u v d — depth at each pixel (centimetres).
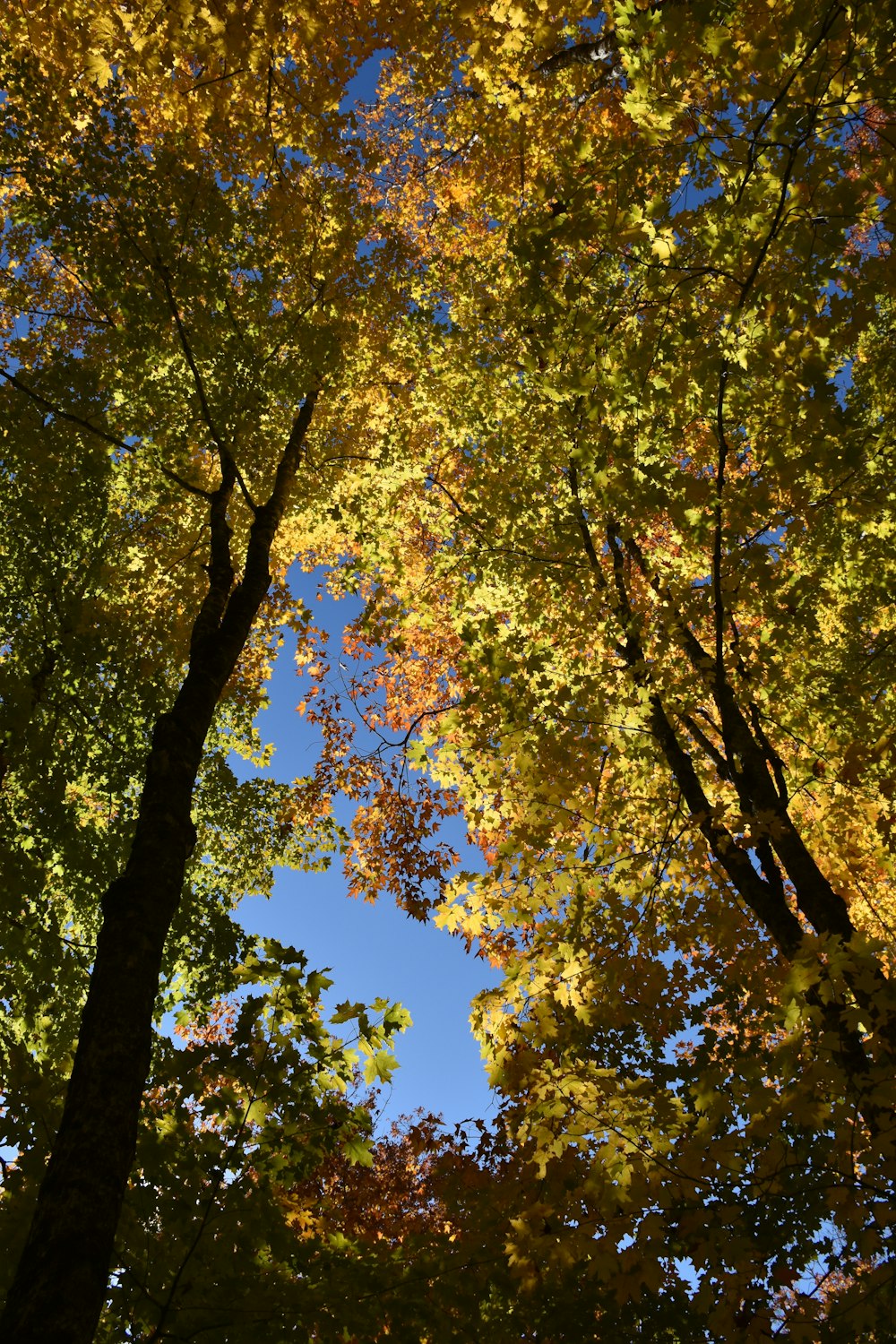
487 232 894
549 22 600
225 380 648
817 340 359
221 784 792
